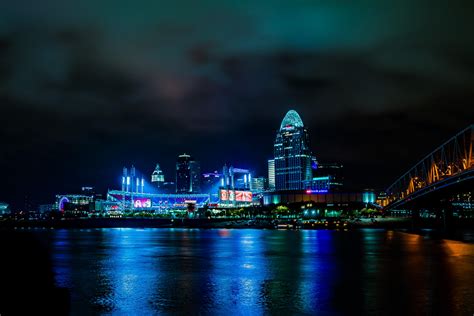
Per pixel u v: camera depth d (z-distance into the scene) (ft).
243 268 374.02
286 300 244.63
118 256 482.69
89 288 284.61
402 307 222.89
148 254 504.43
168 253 515.09
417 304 228.43
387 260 413.39
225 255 485.15
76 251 550.36
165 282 305.94
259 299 248.11
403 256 446.60
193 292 269.85
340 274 332.19
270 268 372.38
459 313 211.00
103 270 367.04
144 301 245.86
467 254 459.32
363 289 270.26
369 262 401.08
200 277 326.65
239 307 230.27
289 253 500.33
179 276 332.19
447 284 281.74
